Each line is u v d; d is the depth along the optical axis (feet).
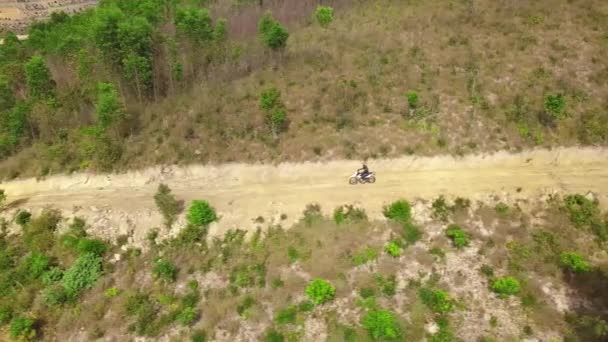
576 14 152.76
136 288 103.04
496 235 104.58
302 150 124.47
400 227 106.93
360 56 150.00
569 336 86.69
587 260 98.84
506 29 151.53
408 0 179.01
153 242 111.24
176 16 163.53
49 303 101.14
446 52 146.41
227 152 126.21
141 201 119.85
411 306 92.94
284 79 144.87
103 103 124.06
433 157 120.78
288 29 174.91
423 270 99.60
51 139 135.64
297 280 98.99
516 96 128.98
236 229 111.75
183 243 109.70
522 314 91.15
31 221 117.80
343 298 95.86
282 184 120.26
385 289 96.17
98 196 122.52
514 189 112.78
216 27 164.96
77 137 134.62
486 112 126.52
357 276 98.99
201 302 99.19
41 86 144.56
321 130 128.06
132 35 137.08
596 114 123.24
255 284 100.37
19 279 106.11
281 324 92.99
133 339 94.53
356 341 88.94
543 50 141.79
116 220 115.96
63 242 112.37
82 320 98.02
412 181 117.08
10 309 100.94
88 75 150.82
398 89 135.85
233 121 132.16
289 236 108.68
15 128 134.41
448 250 102.78
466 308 92.73
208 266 105.29
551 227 105.29
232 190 120.26
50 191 125.59
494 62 139.85
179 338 93.61
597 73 132.26
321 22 166.50
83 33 174.09
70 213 118.73
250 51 157.28
